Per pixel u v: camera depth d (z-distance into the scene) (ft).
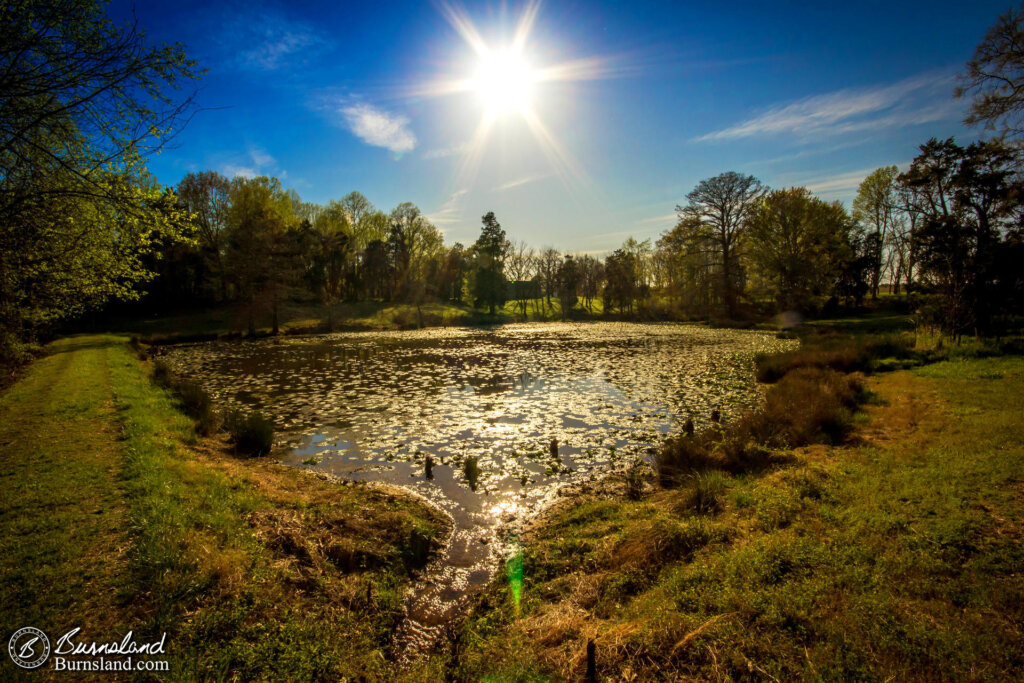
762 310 154.71
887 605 12.59
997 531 15.89
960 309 61.41
